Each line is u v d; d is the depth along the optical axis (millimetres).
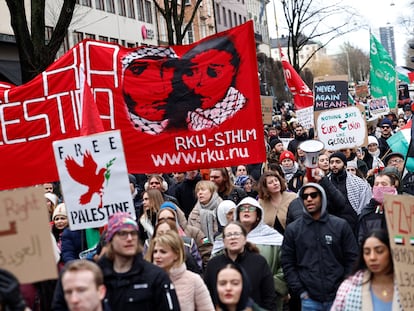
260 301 7523
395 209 5797
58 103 9203
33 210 5469
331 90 18000
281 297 8453
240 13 73688
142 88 9438
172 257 6797
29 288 6684
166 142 9477
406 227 5824
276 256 8445
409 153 10789
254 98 9391
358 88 41562
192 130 9453
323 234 8008
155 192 9453
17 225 5465
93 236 8031
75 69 9250
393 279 5883
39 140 9234
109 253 6141
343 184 10805
